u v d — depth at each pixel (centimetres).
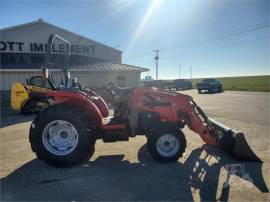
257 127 823
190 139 676
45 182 425
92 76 2027
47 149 488
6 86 1825
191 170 466
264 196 366
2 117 1180
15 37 2150
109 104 693
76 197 372
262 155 539
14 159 543
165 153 507
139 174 451
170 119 537
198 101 1773
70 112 495
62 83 598
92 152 566
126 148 608
